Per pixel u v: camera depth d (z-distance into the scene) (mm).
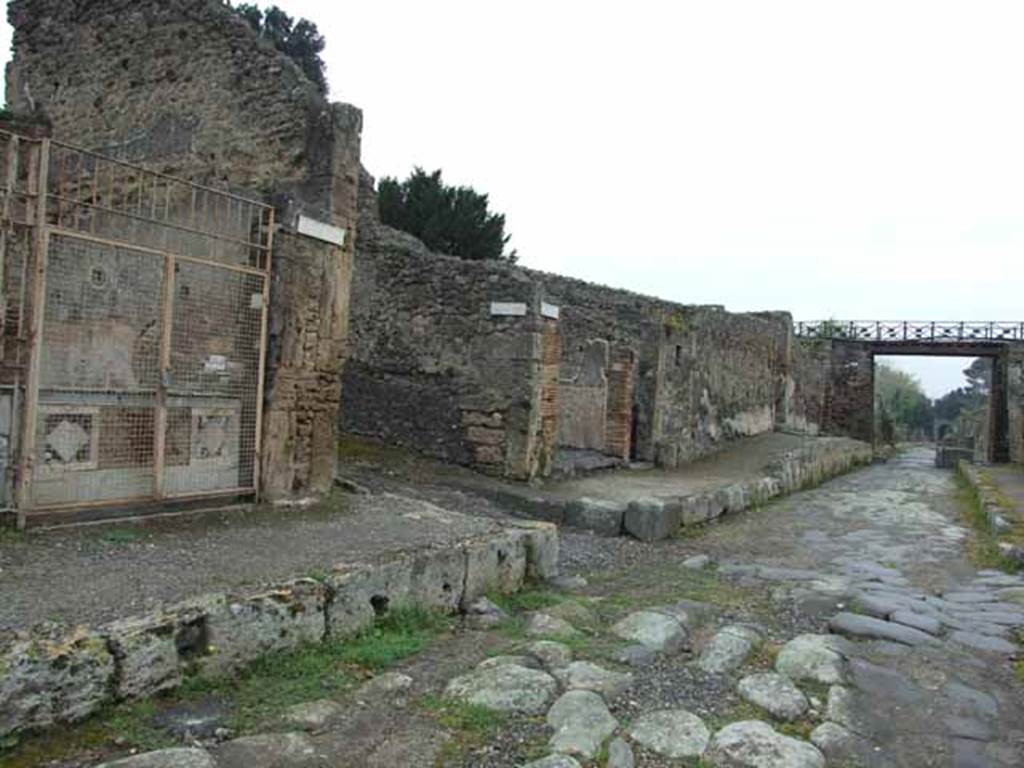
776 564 8930
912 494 16219
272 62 8406
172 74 9211
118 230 9398
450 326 11992
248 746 3682
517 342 11461
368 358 12680
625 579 7922
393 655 4977
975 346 30188
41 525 5715
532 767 3609
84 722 3719
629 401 15016
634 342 15297
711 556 9391
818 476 18891
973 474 18375
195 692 4191
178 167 9047
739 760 3818
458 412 11875
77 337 5992
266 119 8422
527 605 6523
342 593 5141
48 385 5793
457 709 4223
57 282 5840
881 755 4039
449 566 6109
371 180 13383
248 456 7297
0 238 5508
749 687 4742
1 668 3453
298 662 4695
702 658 5293
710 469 15438
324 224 7934
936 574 8422
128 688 3902
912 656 5469
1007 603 7066
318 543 6059
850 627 6051
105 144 9805
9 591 4375
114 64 9758
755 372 21016
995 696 4863
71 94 10188
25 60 10680
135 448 6324
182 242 8680
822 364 30562
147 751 3570
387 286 12562
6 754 3406
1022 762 4027
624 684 4723
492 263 11773
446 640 5477
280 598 4734
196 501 6828
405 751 3764
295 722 3984
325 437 8141
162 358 6426
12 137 5609
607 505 10219
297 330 7707
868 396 31797
